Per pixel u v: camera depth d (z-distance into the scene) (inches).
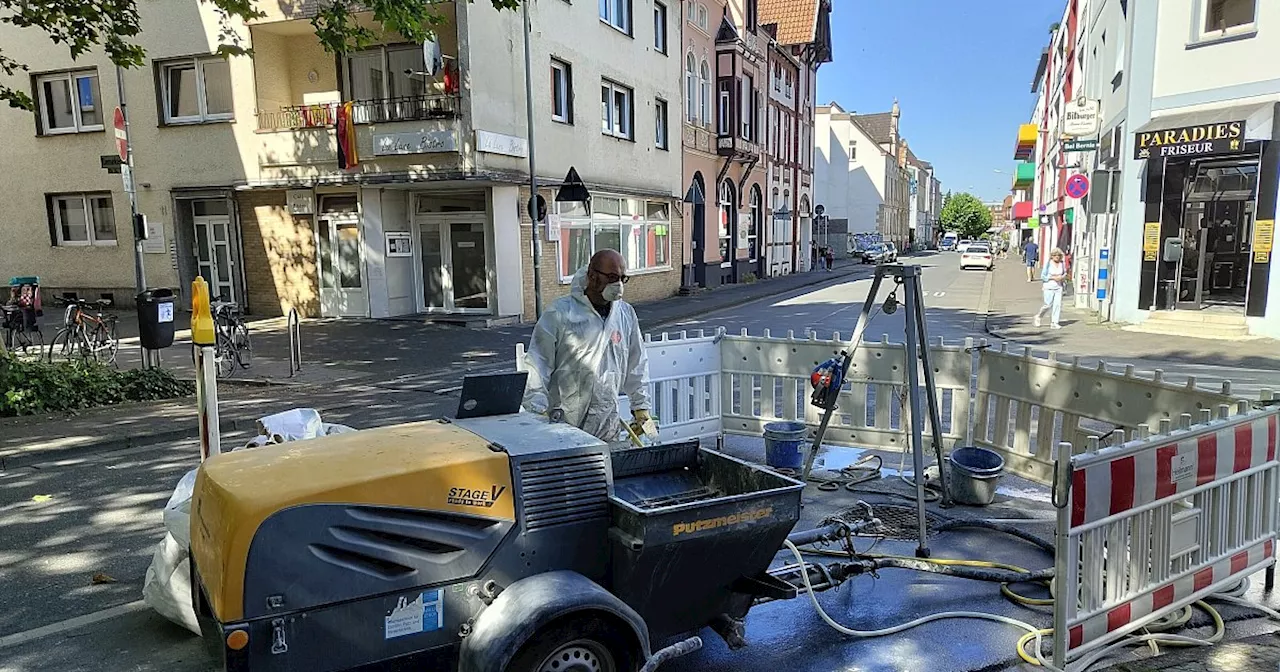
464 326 645.9
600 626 112.9
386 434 123.8
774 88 1382.9
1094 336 565.3
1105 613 136.7
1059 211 1190.3
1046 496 227.6
